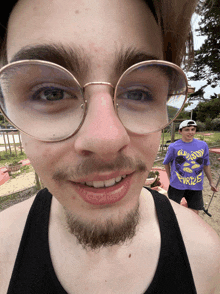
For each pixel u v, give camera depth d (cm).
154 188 343
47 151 62
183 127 298
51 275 77
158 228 90
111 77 56
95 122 55
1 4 55
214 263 86
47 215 89
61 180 65
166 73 62
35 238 84
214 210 399
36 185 512
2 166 763
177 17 68
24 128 60
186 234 89
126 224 71
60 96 58
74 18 52
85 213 69
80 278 78
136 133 64
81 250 81
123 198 69
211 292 85
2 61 67
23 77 55
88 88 56
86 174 60
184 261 82
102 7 53
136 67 57
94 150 56
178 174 306
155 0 62
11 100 58
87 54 53
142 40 59
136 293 77
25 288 77
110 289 77
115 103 58
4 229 90
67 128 58
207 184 542
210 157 884
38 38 53
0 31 61
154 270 81
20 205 104
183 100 70
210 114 2311
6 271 81
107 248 81
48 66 53
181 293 79
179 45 73
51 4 52
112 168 60
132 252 82
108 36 54
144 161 70
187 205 333
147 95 64
